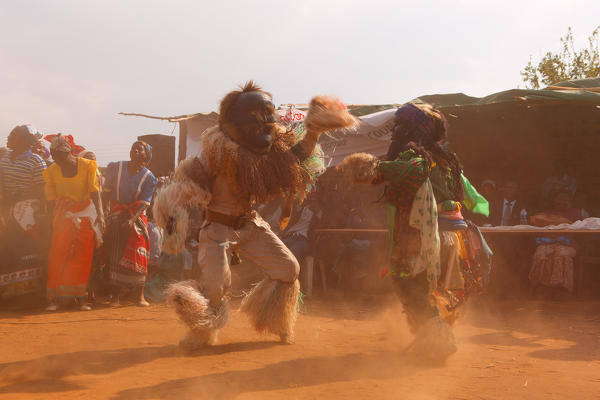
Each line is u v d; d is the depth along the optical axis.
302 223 8.75
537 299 8.09
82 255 7.13
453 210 4.27
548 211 9.42
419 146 4.12
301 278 8.54
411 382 3.26
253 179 4.03
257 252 4.36
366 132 10.91
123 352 4.24
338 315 6.59
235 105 4.06
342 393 3.02
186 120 12.14
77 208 7.16
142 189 7.56
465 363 3.80
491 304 7.50
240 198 4.20
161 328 5.55
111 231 7.50
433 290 3.97
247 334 5.07
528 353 4.18
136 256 7.46
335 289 9.41
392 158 4.32
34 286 7.57
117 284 7.43
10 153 7.45
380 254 9.23
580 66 30.36
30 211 7.47
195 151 12.11
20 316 6.53
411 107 4.30
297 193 4.38
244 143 4.05
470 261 4.44
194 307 4.06
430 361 3.82
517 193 12.02
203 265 4.23
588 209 12.54
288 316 4.42
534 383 3.24
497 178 13.45
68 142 7.14
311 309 7.13
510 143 13.18
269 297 4.36
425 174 3.98
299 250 8.44
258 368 3.63
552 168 13.02
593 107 11.03
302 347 4.39
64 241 7.09
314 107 4.18
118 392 3.05
